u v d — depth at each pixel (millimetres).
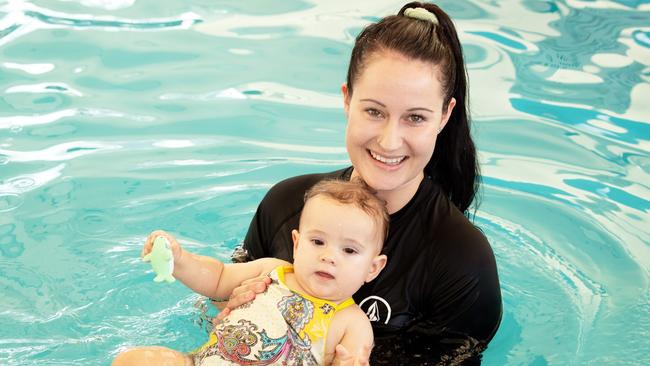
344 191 2811
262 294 2787
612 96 5105
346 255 2762
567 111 4953
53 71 5172
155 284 3473
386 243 2902
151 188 4141
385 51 2643
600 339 3273
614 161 4504
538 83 5227
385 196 2881
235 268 2961
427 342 2896
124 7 5996
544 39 5766
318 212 2789
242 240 3807
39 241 3727
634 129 4789
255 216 3221
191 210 3994
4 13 5766
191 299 3389
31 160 4309
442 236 2861
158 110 4832
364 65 2674
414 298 2879
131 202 4027
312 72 5289
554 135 4730
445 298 2848
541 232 3941
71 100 4875
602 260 3758
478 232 2896
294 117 4816
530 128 4789
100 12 5906
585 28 5922
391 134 2637
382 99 2621
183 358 2682
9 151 4371
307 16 6020
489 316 2869
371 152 2723
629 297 3520
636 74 5336
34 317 3260
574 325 3348
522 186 4277
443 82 2686
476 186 3150
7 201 3990
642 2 6320
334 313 2777
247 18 5965
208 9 6066
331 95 5051
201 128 4680
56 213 3920
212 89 5074
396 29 2674
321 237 2779
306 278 2791
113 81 5105
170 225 3883
